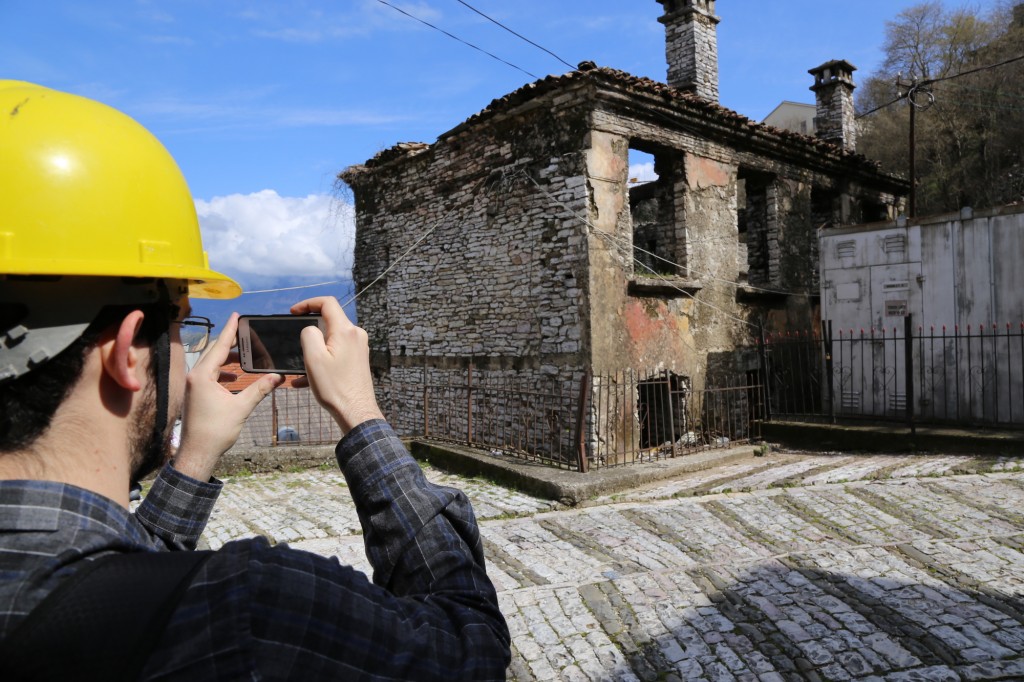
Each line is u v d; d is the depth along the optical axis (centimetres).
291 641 71
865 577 470
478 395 1090
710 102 1043
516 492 763
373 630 77
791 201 1267
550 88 951
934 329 969
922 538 538
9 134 87
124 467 86
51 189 84
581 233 941
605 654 387
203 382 115
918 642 385
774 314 1217
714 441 1015
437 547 95
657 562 507
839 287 1059
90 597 66
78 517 75
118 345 82
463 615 88
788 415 1088
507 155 1047
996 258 914
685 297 1062
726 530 576
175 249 95
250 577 73
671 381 1052
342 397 105
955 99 2223
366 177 1334
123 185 91
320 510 698
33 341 78
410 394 1233
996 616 409
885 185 1507
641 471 783
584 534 579
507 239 1048
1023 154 2084
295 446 960
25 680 61
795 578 471
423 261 1206
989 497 636
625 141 978
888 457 873
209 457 114
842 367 1051
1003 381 906
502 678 88
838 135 1519
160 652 65
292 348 118
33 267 78
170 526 110
